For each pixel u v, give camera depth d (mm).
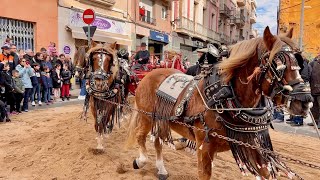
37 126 7766
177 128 4059
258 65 2936
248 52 3016
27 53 10578
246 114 3049
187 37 29703
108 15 19031
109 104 5703
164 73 4723
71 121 8289
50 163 5223
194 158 5648
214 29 37125
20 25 13898
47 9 14883
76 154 5613
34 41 14523
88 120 8391
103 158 5457
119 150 5965
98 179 4625
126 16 20609
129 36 20984
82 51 6172
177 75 4465
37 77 10570
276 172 3102
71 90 15328
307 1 22734
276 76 2705
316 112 8555
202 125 3377
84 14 9680
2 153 5699
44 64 10984
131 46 21062
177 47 28031
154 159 5527
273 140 7422
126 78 6430
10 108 9414
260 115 3084
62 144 6172
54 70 11547
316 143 7191
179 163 5352
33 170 4965
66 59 12406
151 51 25188
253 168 3125
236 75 3150
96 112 5746
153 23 24000
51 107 10953
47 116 9117
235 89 3166
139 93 4855
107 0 18500
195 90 3609
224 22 41781
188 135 3887
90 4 17625
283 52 2686
